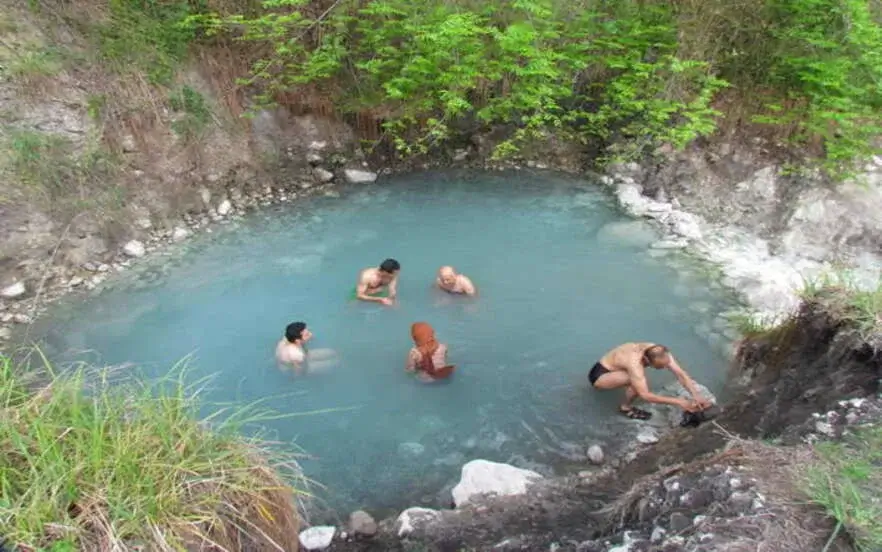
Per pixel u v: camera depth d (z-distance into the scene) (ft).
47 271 23.34
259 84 31.45
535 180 32.53
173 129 28.19
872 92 27.02
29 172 23.94
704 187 29.71
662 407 18.39
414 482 16.11
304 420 17.98
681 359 20.08
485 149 33.81
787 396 16.10
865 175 27.02
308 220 28.58
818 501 10.32
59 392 9.87
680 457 15.42
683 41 30.19
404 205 30.01
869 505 10.24
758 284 23.52
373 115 32.55
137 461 9.15
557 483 15.43
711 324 21.74
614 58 30.40
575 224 28.43
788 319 18.66
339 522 14.80
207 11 30.07
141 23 28.60
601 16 31.55
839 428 13.00
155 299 23.06
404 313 22.47
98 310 22.41
